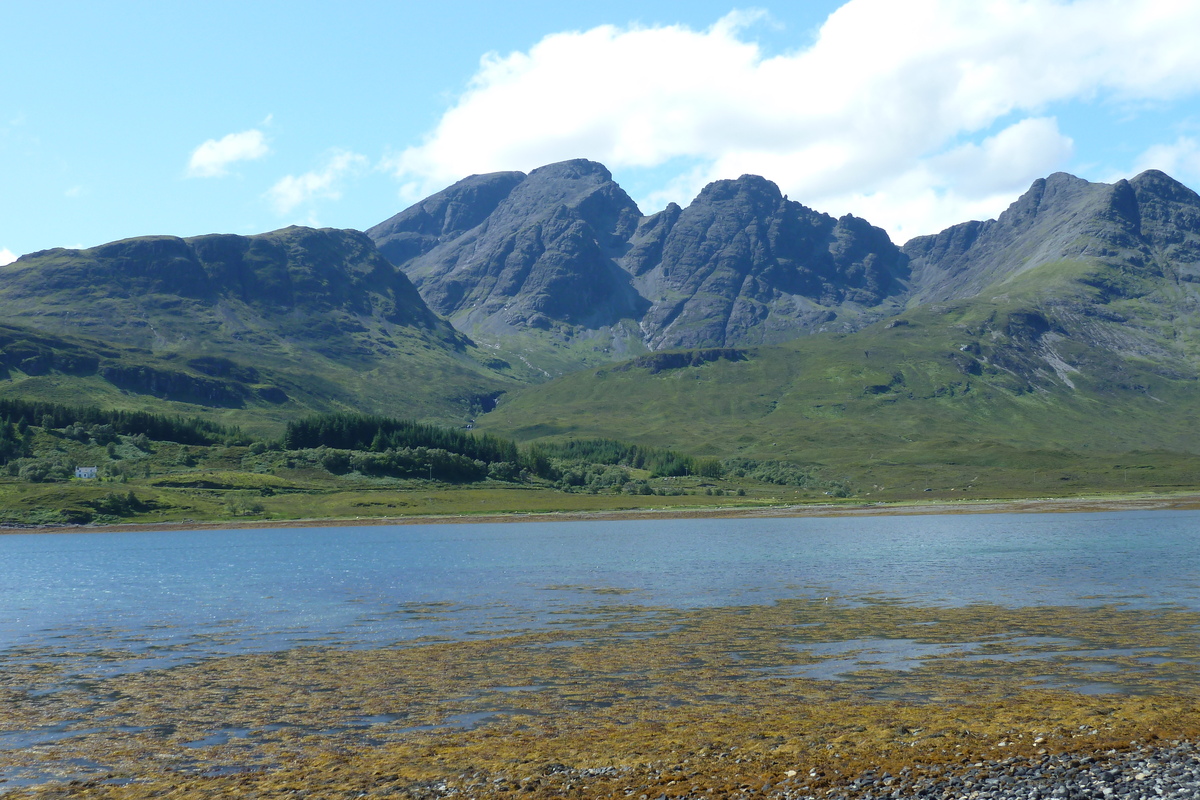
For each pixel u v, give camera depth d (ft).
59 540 632.38
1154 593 242.58
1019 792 90.74
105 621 234.58
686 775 100.99
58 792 102.01
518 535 616.80
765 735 115.03
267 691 147.64
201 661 175.52
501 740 116.78
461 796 97.50
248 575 357.00
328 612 243.60
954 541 466.70
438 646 187.01
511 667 163.02
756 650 174.40
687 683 146.92
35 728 127.65
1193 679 140.87
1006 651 167.02
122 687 152.87
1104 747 104.22
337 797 98.12
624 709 130.93
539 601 259.60
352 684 151.64
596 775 102.42
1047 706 124.26
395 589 297.12
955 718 119.44
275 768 108.27
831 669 155.12
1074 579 279.49
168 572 376.48
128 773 107.65
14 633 215.72
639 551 447.01
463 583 312.50
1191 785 90.27
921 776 97.19
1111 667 150.92
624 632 200.23
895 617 212.84
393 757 111.04
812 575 313.12
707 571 336.90
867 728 116.37
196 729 125.80
